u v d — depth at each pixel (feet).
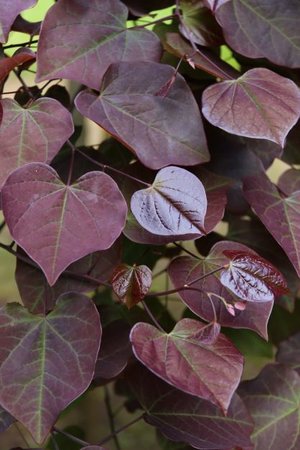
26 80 4.61
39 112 3.11
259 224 3.80
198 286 3.22
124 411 5.71
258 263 3.03
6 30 3.11
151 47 3.28
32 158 3.06
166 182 3.08
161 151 3.20
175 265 3.26
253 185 3.37
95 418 5.62
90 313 3.16
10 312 3.17
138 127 3.20
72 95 4.02
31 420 3.06
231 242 3.29
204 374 3.01
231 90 3.19
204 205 3.04
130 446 5.52
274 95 3.18
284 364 3.59
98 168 3.53
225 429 3.34
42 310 3.33
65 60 3.18
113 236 3.01
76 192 3.06
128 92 3.22
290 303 3.72
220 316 3.20
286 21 3.41
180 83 3.24
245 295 3.04
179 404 3.41
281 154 3.66
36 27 3.40
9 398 3.07
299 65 3.41
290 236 3.28
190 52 3.35
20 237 2.98
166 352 3.04
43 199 3.03
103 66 3.22
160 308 4.05
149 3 3.49
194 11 3.40
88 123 4.64
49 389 3.09
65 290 3.34
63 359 3.13
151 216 3.06
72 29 3.21
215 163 3.60
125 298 3.09
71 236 3.00
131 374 3.49
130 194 3.37
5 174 3.05
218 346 3.07
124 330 3.41
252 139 3.66
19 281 3.36
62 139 3.09
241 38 3.38
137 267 3.09
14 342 3.14
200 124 3.23
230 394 2.97
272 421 3.52
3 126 3.08
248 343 4.11
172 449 3.85
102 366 3.33
